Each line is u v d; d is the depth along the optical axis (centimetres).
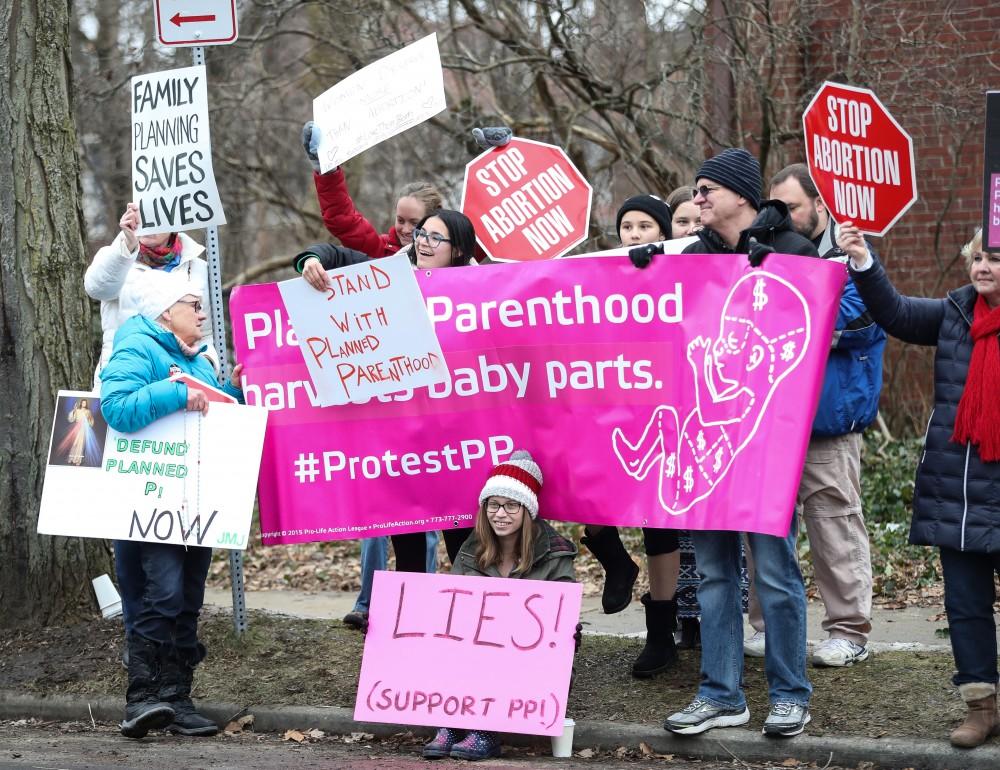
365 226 798
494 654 629
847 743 591
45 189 823
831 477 687
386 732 659
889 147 602
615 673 701
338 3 1608
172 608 658
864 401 680
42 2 821
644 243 727
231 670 727
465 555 657
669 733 616
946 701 633
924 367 1457
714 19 1372
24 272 814
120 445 668
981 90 1382
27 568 805
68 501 666
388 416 688
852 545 695
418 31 1692
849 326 668
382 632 645
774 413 605
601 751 625
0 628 801
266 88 1916
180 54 1884
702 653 627
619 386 651
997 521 566
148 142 733
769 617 604
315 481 695
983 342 570
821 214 705
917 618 854
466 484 682
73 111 853
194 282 734
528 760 615
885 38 1376
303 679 711
